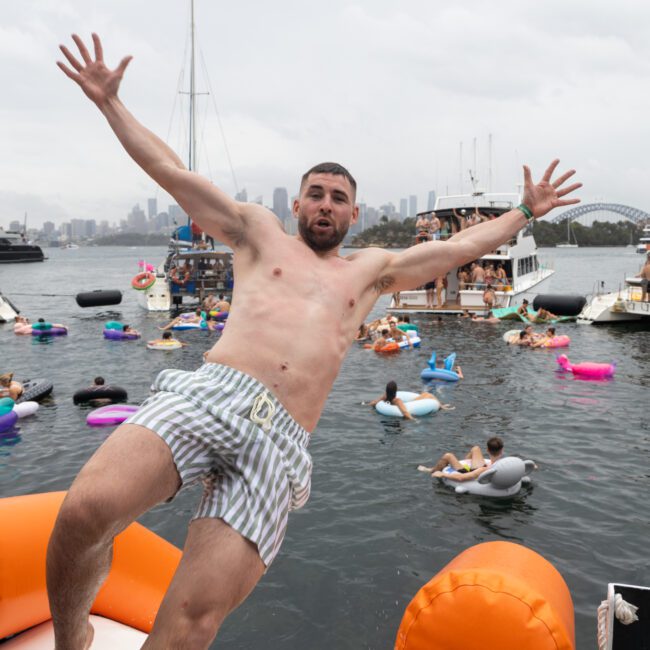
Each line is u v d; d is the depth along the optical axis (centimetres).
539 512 1034
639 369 2198
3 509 379
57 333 3070
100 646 376
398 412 1596
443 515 1020
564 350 2598
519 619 327
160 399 239
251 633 714
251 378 260
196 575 228
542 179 353
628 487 1135
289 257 295
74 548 205
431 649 343
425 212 4012
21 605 371
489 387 1927
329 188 301
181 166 305
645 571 848
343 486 1140
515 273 3944
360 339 2853
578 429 1490
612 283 7212
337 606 766
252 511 238
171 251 4716
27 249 13612
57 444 1381
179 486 233
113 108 293
